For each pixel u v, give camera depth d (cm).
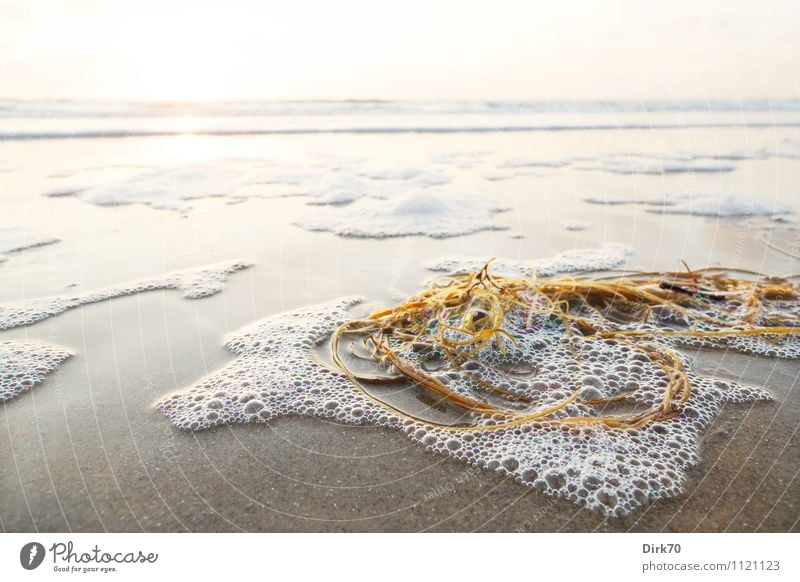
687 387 214
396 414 206
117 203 495
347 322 263
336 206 496
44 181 555
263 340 259
